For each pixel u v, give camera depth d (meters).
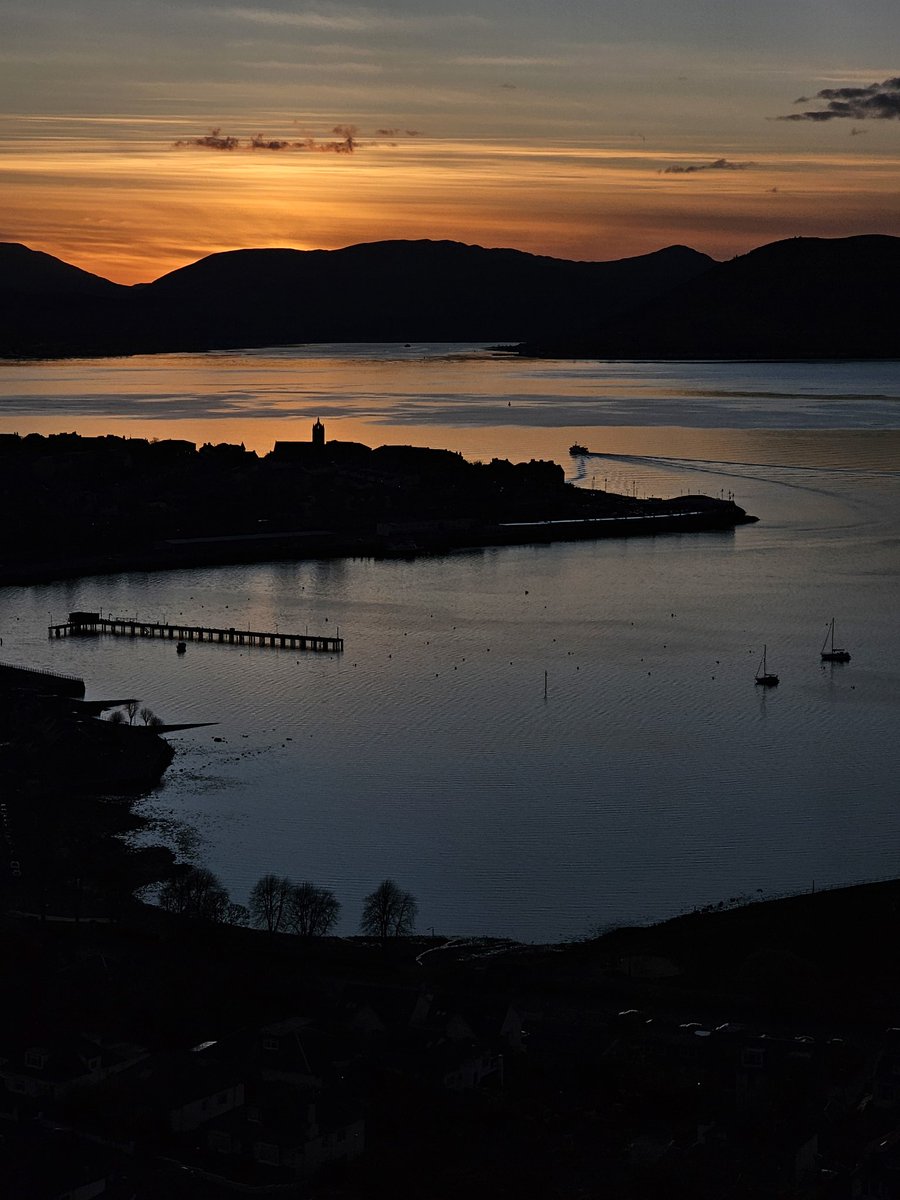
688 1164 125.81
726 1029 156.38
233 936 188.88
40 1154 123.38
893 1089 138.88
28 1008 156.38
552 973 178.50
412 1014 155.25
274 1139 126.25
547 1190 123.88
